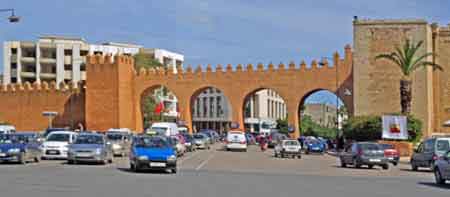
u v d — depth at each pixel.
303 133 100.94
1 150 31.30
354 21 66.06
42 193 17.31
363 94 65.56
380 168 37.66
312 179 26.05
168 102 110.56
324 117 147.00
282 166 37.03
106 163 33.94
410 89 57.84
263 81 72.31
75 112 77.94
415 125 54.62
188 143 58.91
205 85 74.62
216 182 22.91
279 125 99.12
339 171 33.25
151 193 17.97
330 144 69.94
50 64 109.38
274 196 18.00
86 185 20.19
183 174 27.50
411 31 63.84
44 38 115.94
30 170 27.19
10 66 108.19
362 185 23.08
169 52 123.44
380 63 65.00
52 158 38.16
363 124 57.22
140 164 27.52
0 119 80.19
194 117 126.38
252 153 57.00
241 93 73.38
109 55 76.00
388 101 64.56
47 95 78.94
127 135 46.69
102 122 75.25
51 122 78.38
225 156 49.62
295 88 70.88
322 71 69.62
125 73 76.31
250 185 21.91
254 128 121.69
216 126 122.81
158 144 28.58
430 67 65.31
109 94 75.19
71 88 78.38
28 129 79.31
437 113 67.12
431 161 33.41
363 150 36.56
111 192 18.03
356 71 65.94
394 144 50.78
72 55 110.56
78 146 33.03
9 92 80.19
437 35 66.69
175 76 75.94
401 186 22.97
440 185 23.97
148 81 77.12
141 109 78.31
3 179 21.89
